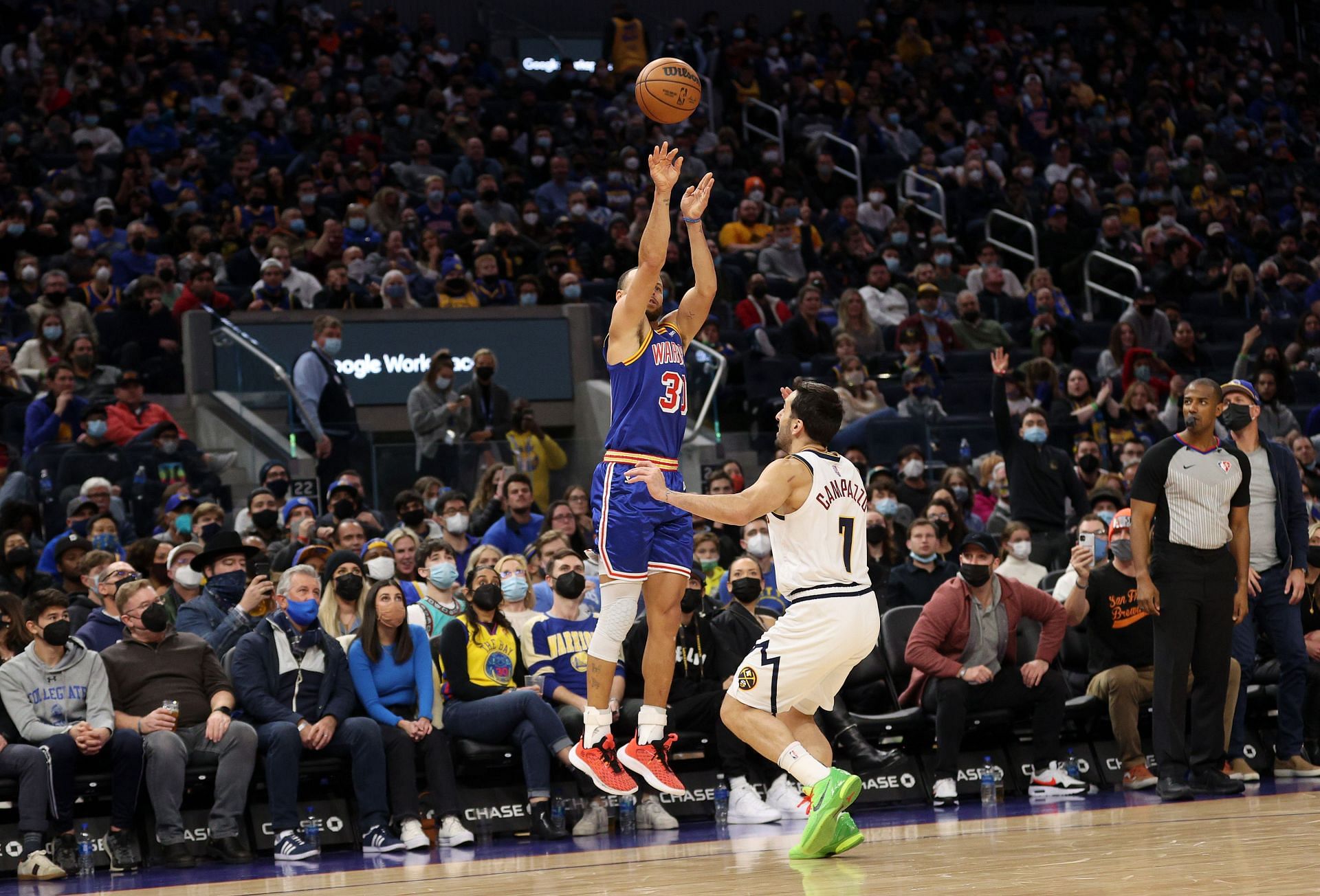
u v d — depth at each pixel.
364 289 15.73
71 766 7.81
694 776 9.01
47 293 13.80
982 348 16.50
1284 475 9.20
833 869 5.48
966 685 8.96
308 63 21.47
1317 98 27.00
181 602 9.33
